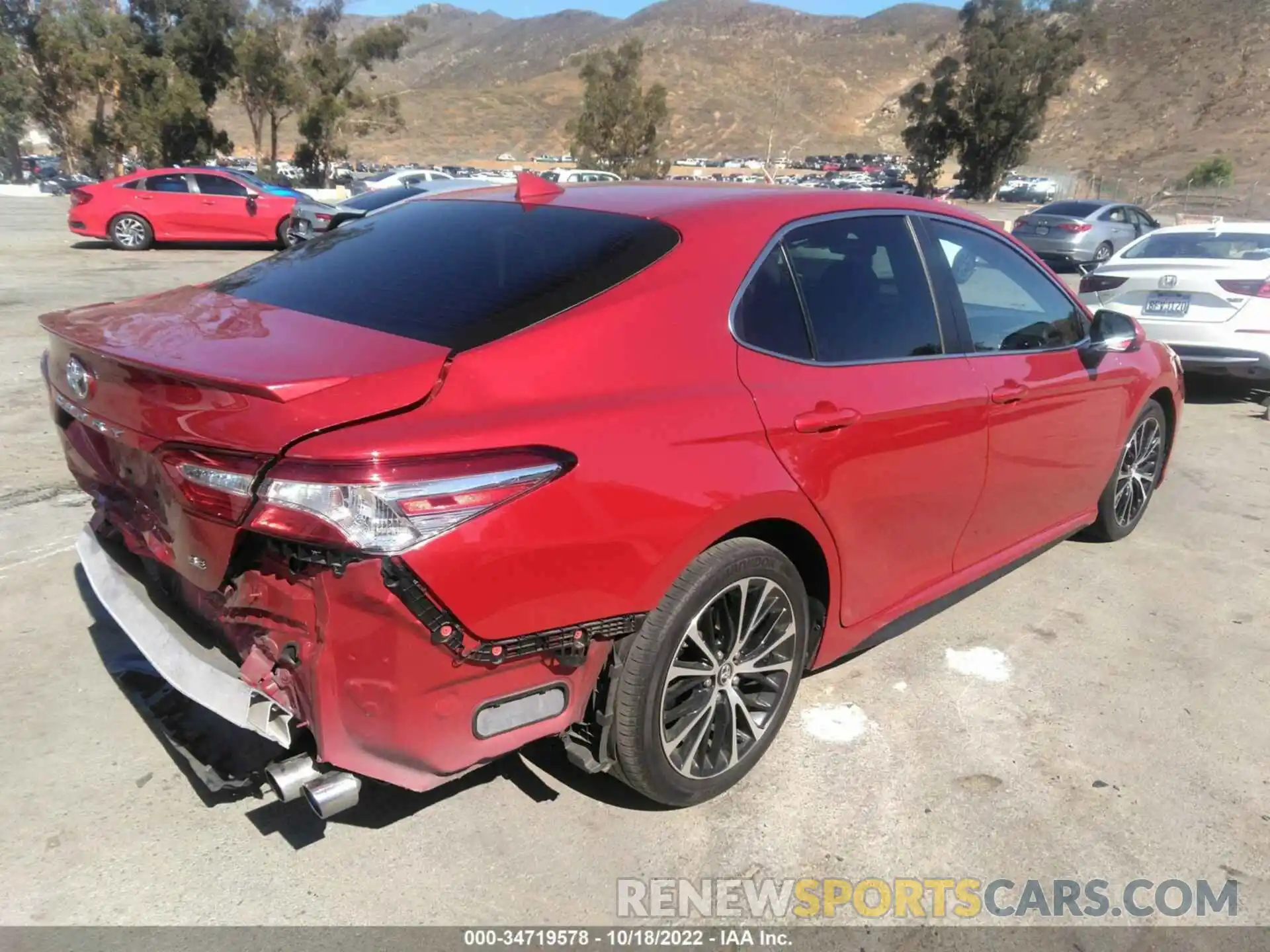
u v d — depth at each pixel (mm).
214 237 17250
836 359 3033
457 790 2902
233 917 2387
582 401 2393
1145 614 4297
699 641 2650
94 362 2482
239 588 2246
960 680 3676
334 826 2721
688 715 2713
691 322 2684
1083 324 4324
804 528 2873
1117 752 3250
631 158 47375
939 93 54969
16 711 3162
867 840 2777
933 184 57156
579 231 2900
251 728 2236
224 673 2361
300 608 2176
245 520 2104
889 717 3400
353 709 2184
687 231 2836
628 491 2361
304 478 2043
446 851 2646
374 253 3066
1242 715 3512
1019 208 46625
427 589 2090
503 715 2344
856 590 3207
